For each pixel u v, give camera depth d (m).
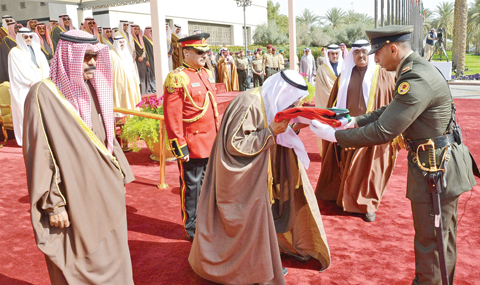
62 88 2.39
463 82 20.41
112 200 2.50
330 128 2.62
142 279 3.02
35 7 27.02
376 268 3.13
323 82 6.15
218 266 2.79
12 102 7.29
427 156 2.51
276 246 2.71
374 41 2.65
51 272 2.45
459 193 2.53
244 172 2.62
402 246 3.48
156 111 6.16
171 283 2.96
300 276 3.04
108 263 2.49
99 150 2.46
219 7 33.62
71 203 2.32
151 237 3.74
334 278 3.00
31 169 2.25
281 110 2.83
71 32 2.41
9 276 3.10
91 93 2.60
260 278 2.70
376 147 3.95
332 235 3.73
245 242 2.69
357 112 4.16
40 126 2.23
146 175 5.64
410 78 2.40
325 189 4.51
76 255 2.39
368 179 3.97
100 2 14.20
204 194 2.90
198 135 3.62
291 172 2.96
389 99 4.18
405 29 2.56
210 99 3.72
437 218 2.48
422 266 2.63
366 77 4.10
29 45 7.48
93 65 2.46
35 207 2.22
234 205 2.67
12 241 3.71
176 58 13.98
